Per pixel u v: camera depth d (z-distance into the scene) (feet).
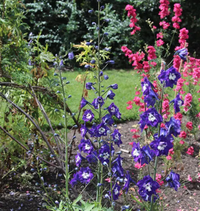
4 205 11.27
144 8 36.37
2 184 12.14
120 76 31.40
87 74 12.05
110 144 8.27
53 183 12.83
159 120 7.48
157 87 12.76
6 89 11.83
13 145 11.75
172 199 11.98
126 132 17.90
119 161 8.05
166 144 7.52
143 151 7.59
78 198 8.56
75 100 22.95
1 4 12.23
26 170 13.46
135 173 13.60
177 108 7.72
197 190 12.57
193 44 40.34
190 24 38.96
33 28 35.94
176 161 14.62
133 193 12.19
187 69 15.75
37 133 12.79
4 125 11.75
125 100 23.18
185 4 38.17
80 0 38.52
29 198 11.81
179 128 7.40
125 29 35.60
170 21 37.52
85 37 35.76
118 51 36.29
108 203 11.46
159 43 15.12
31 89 10.96
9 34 12.23
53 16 36.83
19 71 12.13
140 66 14.43
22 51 12.48
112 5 37.22
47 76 12.55
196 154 15.43
